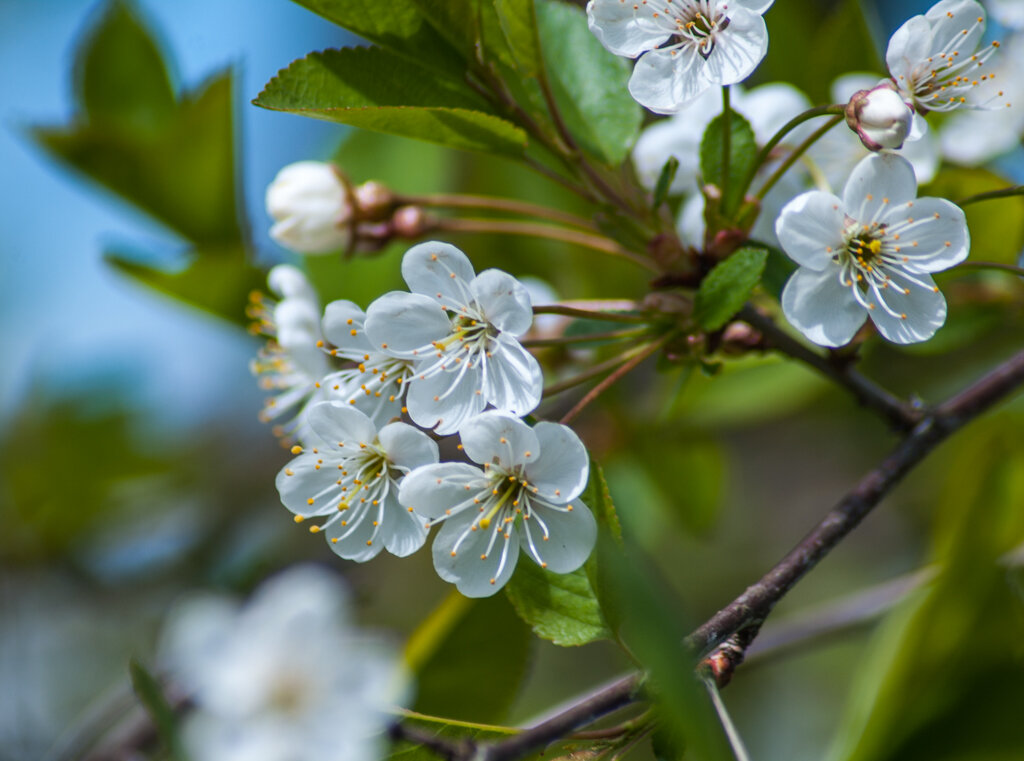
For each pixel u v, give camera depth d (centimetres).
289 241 49
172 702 51
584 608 44
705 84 45
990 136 52
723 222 46
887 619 52
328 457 45
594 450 56
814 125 50
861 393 47
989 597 47
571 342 46
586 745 43
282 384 49
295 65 46
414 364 44
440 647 48
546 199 55
